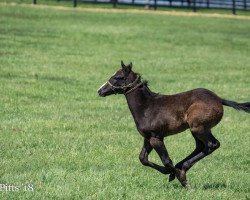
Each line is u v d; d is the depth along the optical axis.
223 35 110.56
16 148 36.34
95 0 148.62
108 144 38.66
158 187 28.69
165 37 102.88
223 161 36.09
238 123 48.50
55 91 57.06
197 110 26.88
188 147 38.97
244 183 30.33
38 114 47.34
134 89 27.91
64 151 35.91
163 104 27.66
